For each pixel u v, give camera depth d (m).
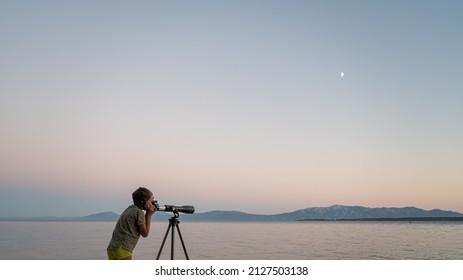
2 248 29.00
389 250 30.62
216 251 28.53
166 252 26.72
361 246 35.16
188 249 30.44
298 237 54.19
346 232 76.31
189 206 6.45
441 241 43.03
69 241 38.25
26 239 41.78
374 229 98.12
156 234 58.75
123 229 5.68
